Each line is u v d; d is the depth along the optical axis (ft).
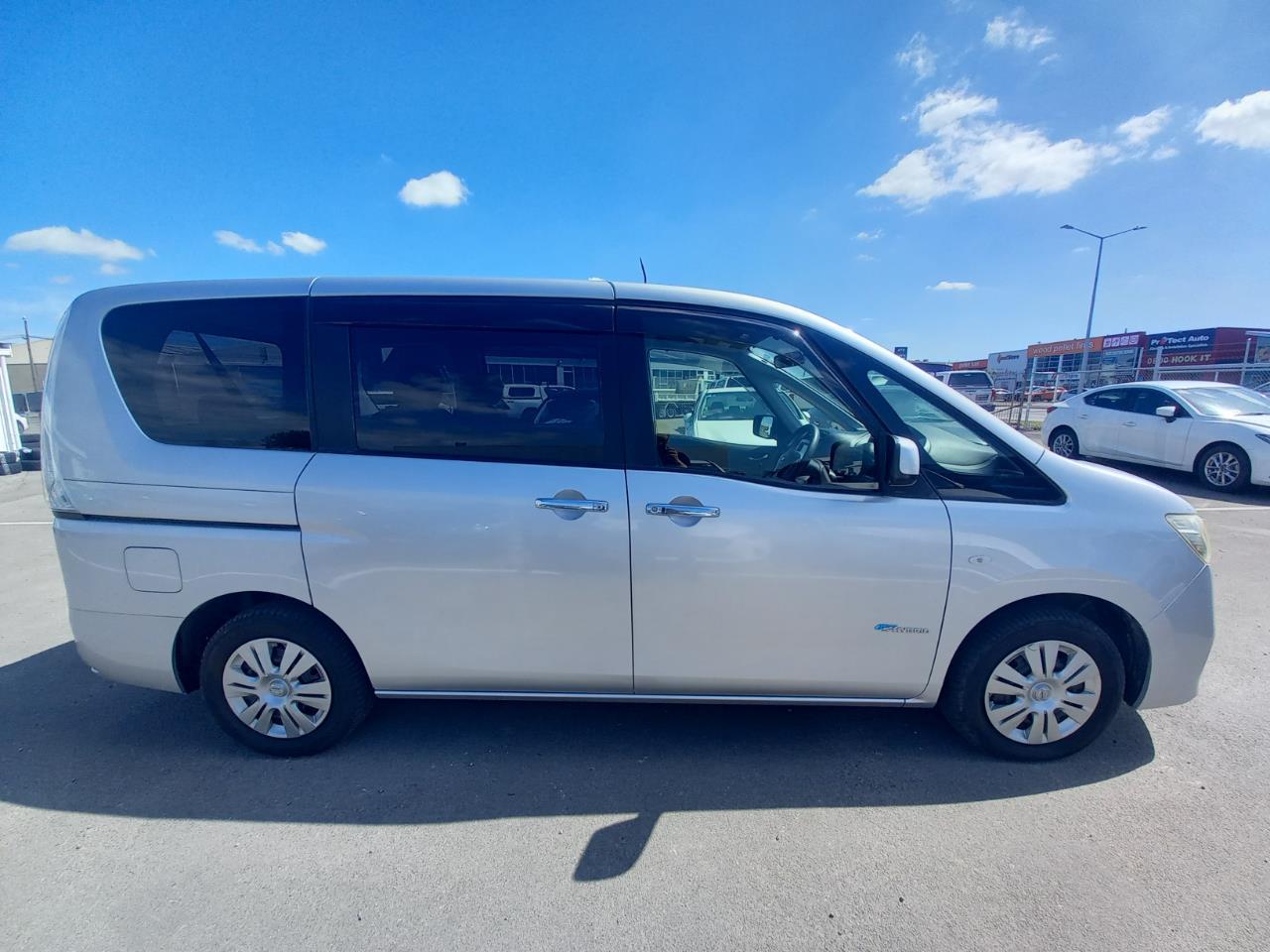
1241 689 11.05
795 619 8.53
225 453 8.64
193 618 8.95
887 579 8.43
